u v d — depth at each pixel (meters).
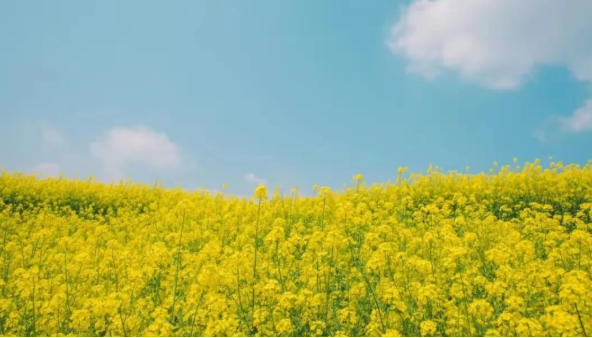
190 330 4.66
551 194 11.37
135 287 5.59
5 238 9.75
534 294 4.92
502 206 10.25
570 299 3.51
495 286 4.54
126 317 4.67
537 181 12.24
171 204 14.58
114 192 16.50
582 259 5.74
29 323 5.34
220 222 10.93
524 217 9.20
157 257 5.48
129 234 10.20
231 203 12.75
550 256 5.99
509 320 3.97
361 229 8.22
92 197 15.87
